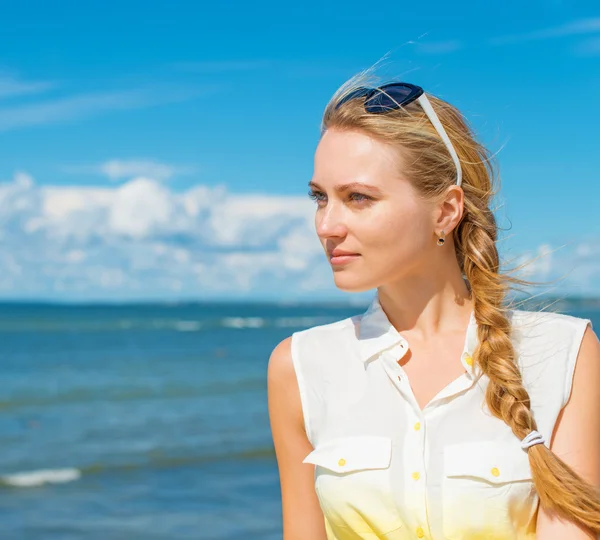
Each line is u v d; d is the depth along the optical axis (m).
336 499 1.89
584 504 1.69
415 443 1.84
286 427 2.10
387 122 1.82
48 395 30.62
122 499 13.30
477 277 1.94
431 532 1.78
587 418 1.83
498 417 1.83
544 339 1.90
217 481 14.73
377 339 1.97
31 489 14.23
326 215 1.86
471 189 1.93
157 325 96.69
